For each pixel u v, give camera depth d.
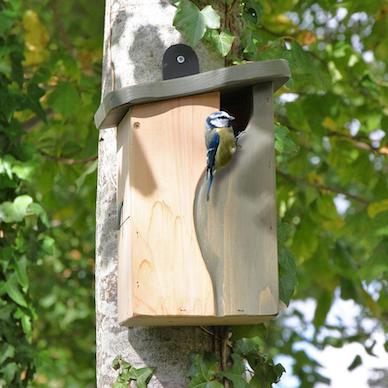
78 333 18.53
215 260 7.54
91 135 14.36
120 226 7.95
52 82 14.14
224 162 7.62
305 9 14.84
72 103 13.70
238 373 7.85
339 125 14.67
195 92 7.70
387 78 17.97
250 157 7.72
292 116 14.04
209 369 7.77
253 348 8.12
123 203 7.85
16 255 11.73
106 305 8.13
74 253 17.72
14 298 11.57
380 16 14.19
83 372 18.28
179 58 8.12
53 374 15.40
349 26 16.44
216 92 7.77
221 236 7.57
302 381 16.94
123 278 7.73
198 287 7.48
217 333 7.93
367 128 14.64
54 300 17.66
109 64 8.43
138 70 8.17
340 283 15.38
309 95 14.20
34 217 13.41
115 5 8.41
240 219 7.61
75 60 14.30
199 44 8.23
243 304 7.50
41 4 16.20
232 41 8.19
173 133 7.69
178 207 7.59
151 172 7.62
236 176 7.66
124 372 7.80
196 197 7.61
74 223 16.55
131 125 7.68
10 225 11.88
